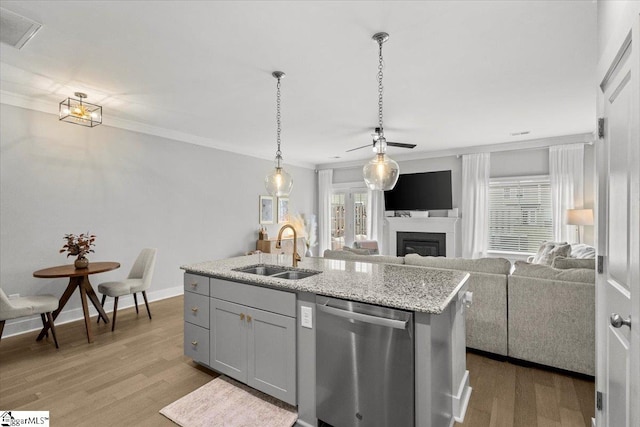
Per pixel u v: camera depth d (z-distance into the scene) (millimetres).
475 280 2840
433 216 6477
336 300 1807
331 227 7988
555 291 2518
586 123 4438
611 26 1431
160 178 4695
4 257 3307
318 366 1892
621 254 1302
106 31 2180
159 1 1862
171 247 4832
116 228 4199
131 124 4324
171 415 2008
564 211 5133
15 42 2309
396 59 2596
